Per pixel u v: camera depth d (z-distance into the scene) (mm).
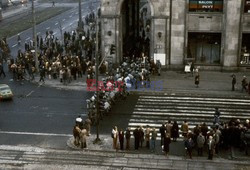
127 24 63656
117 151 33188
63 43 69938
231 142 32938
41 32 80438
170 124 34719
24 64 56500
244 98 42188
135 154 32781
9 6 119688
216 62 52250
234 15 49438
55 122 38875
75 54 60844
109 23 52500
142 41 65250
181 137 35625
